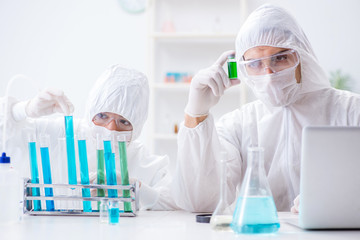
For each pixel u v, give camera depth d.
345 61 4.42
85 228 1.33
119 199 1.58
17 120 2.19
